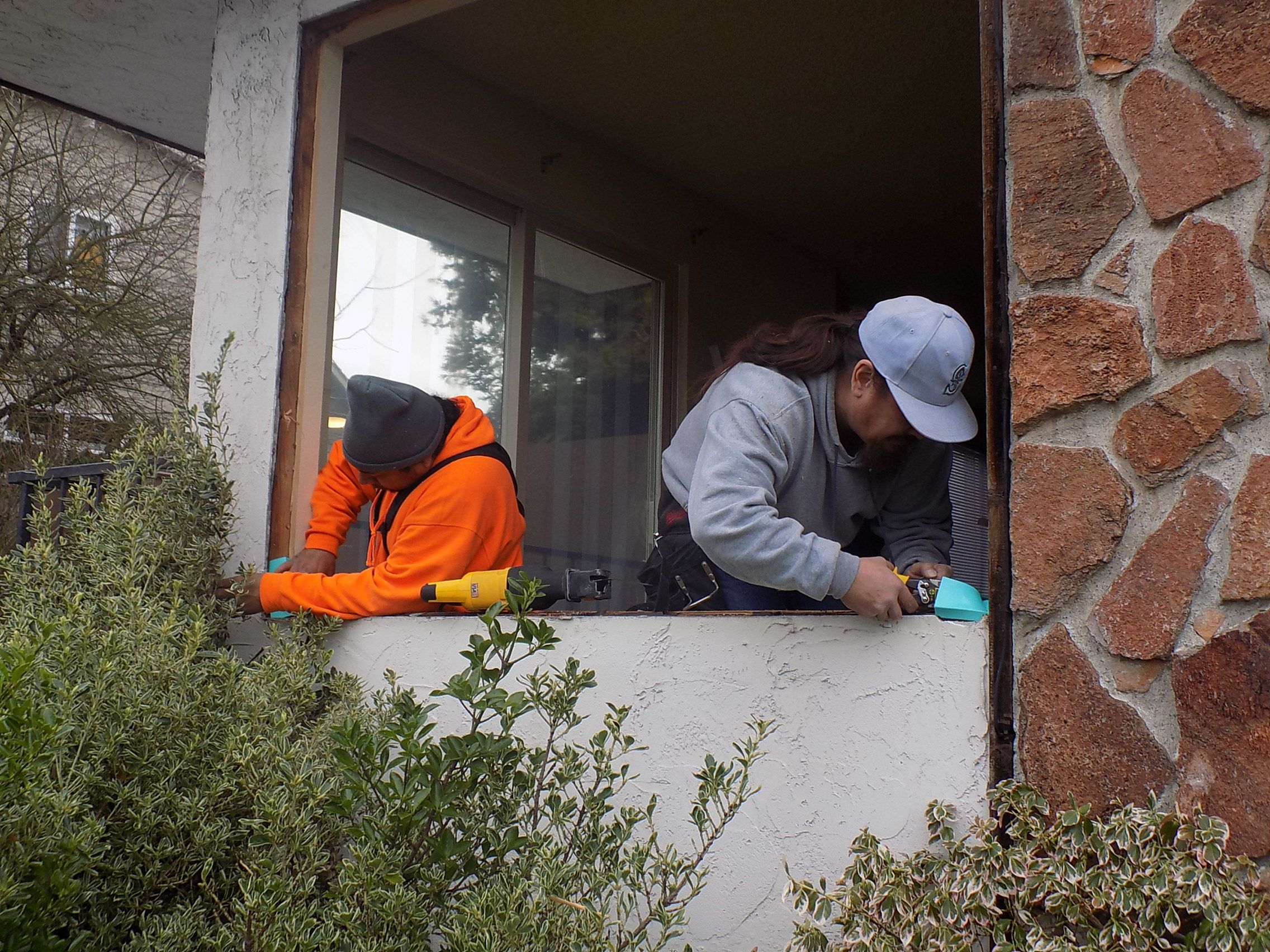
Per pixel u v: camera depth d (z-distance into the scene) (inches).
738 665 87.1
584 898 76.3
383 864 75.0
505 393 187.3
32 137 384.2
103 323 373.1
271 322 130.4
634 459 212.1
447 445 116.3
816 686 83.0
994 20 81.0
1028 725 72.6
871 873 72.6
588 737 94.3
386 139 168.4
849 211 231.1
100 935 79.8
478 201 185.2
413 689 100.4
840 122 192.4
